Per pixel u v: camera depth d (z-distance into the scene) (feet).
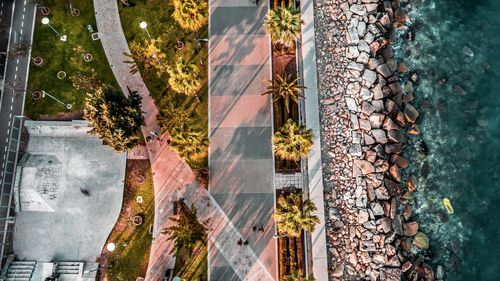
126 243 163.73
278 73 176.65
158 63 166.71
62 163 170.81
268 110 175.32
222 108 175.11
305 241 161.48
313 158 169.58
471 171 179.01
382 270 162.50
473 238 172.76
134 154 171.22
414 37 190.70
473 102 185.68
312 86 176.45
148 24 183.32
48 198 166.91
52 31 182.39
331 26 183.83
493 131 183.21
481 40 192.65
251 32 182.50
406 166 174.70
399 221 168.35
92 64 179.93
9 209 163.63
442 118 183.73
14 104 175.52
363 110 175.83
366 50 181.78
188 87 153.58
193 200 167.12
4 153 171.63
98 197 168.14
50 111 175.01
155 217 165.99
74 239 164.86
